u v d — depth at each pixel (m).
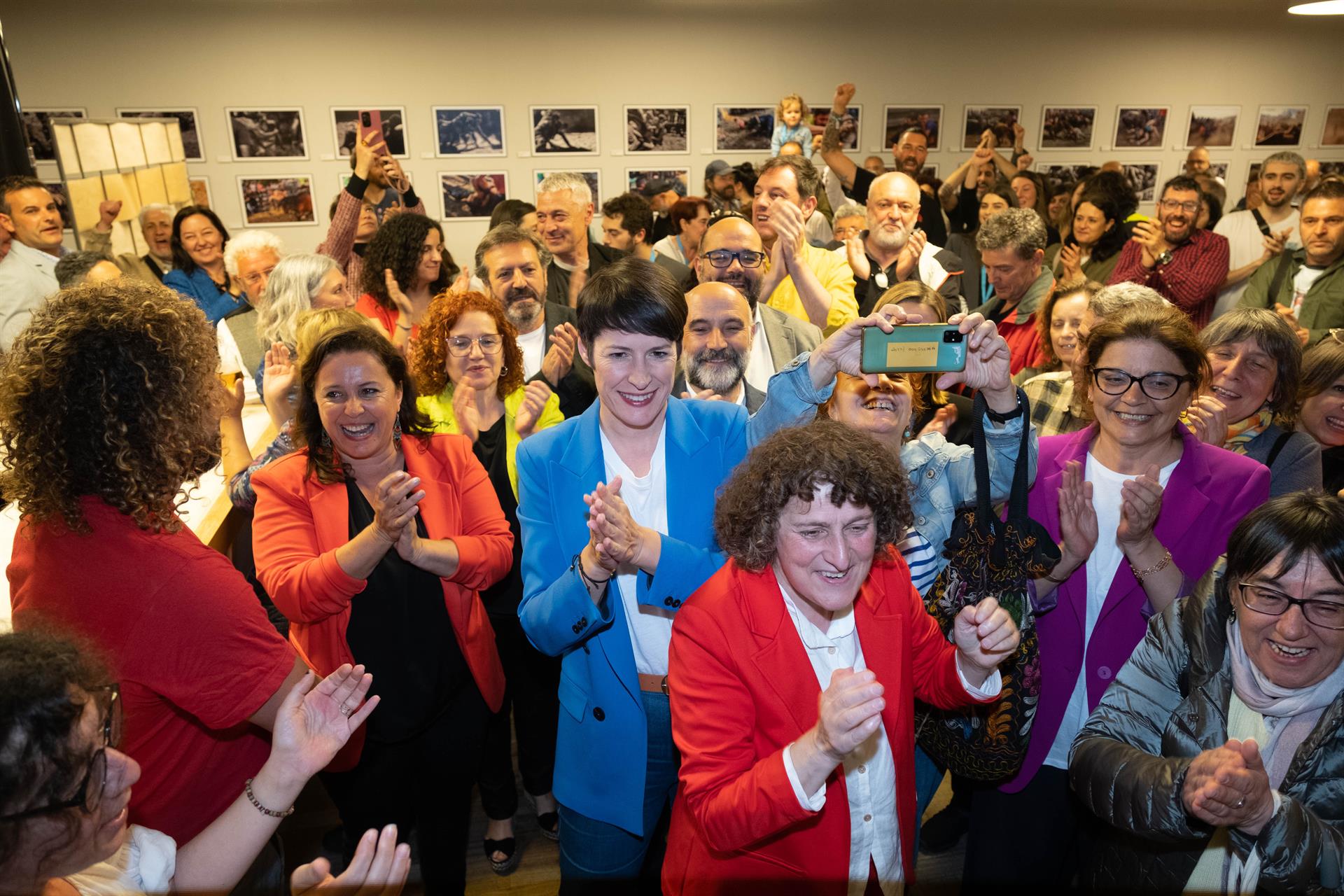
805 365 1.55
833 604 1.25
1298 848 1.17
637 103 7.33
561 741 1.67
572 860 1.68
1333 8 3.66
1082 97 7.84
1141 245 4.25
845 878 1.28
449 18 6.89
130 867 1.07
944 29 7.49
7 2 6.17
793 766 1.10
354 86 6.91
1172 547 1.73
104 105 6.57
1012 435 1.54
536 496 1.64
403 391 1.89
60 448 1.09
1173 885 1.40
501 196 7.37
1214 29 7.81
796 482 1.18
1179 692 1.42
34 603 1.15
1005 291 3.48
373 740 1.74
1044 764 1.74
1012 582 1.51
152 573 1.14
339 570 1.62
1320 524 1.22
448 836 1.89
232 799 1.32
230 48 6.65
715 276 2.64
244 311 3.64
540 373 2.45
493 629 2.24
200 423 1.18
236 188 6.94
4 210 3.77
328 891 1.07
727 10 7.21
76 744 0.88
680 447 1.64
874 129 7.67
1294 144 8.29
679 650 1.32
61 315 1.12
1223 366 2.08
